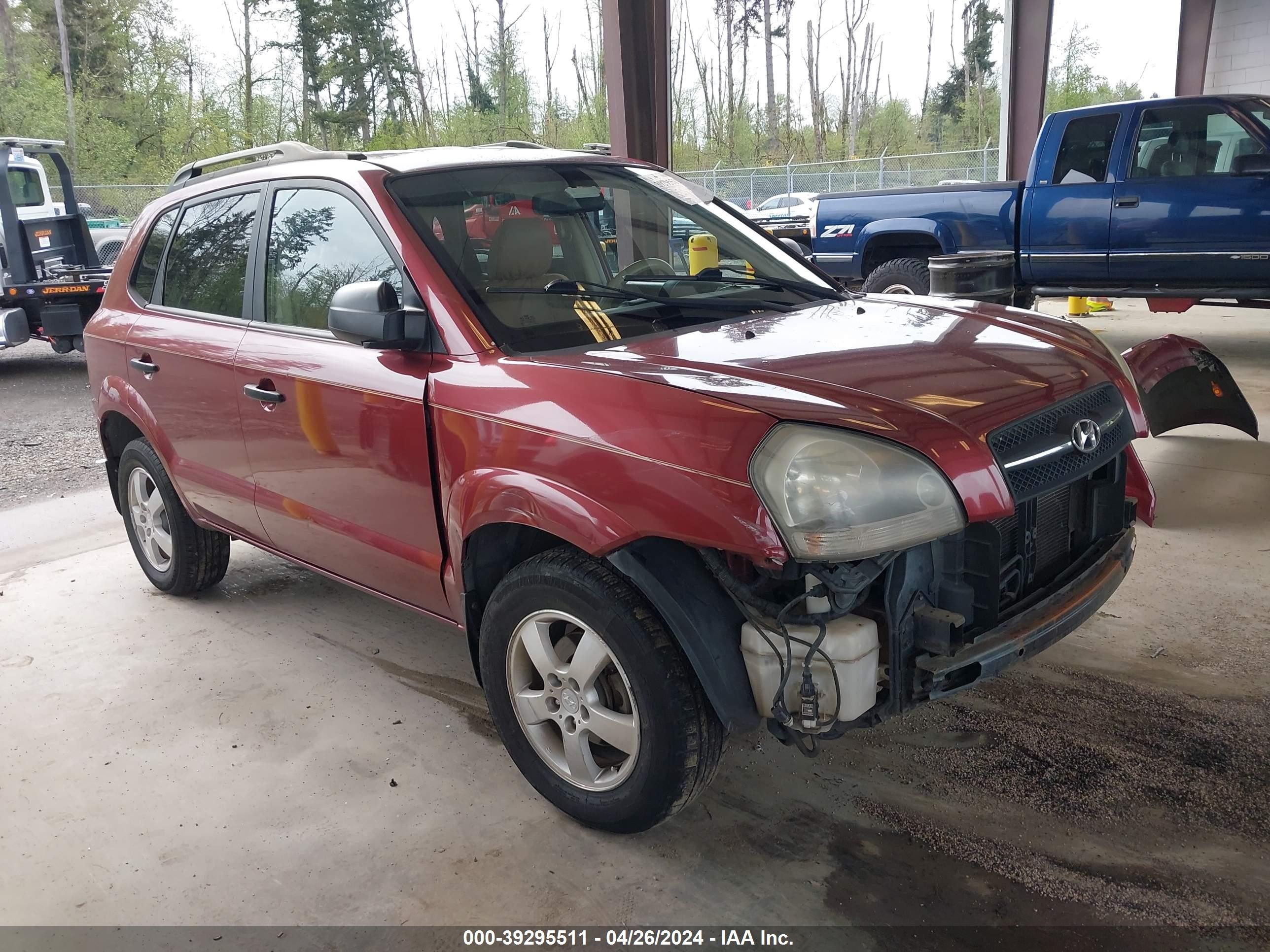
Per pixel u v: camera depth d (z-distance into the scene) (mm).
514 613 2355
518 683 2443
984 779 2541
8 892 2307
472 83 39031
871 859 2254
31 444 7293
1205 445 5309
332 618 3842
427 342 2504
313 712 3096
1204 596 3502
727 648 2027
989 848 2270
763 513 1843
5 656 3600
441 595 2672
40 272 10930
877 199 8719
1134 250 7484
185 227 3562
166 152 37969
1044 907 2070
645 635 2076
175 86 39594
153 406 3588
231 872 2338
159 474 3779
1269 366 7406
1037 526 2336
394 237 2613
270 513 3205
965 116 42562
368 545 2834
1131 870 2170
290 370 2887
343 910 2186
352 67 39312
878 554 1860
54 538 4984
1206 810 2359
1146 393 4484
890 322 2670
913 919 2055
